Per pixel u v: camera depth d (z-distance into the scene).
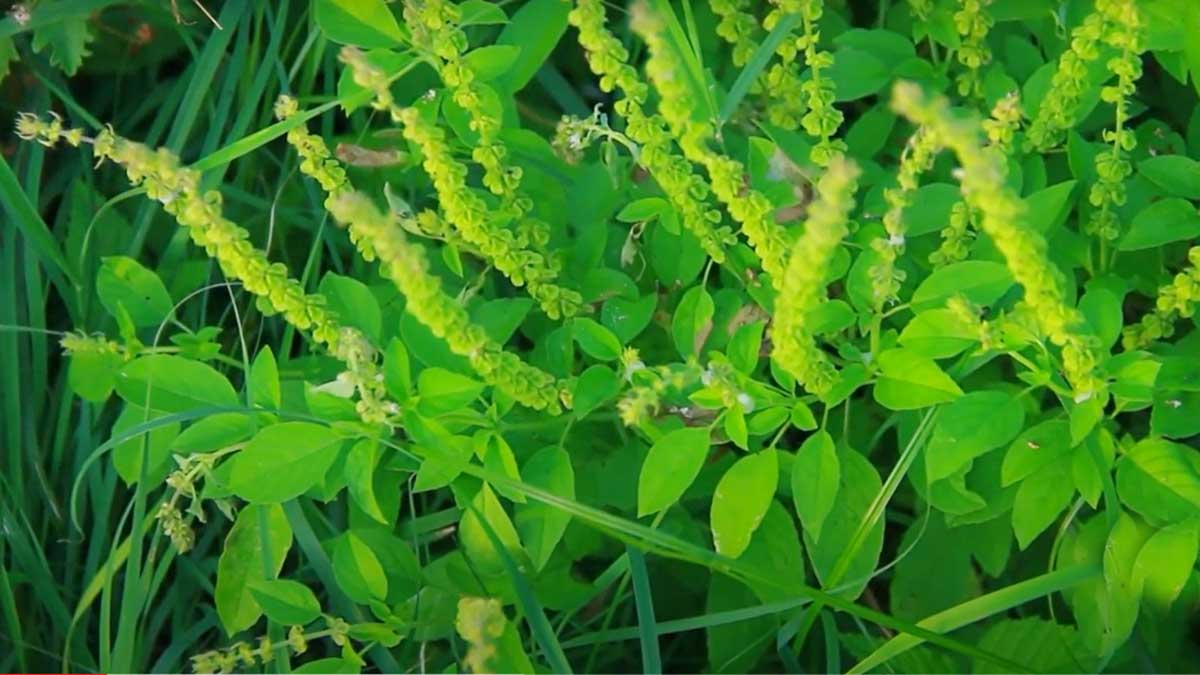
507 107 0.97
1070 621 0.98
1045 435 0.90
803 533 0.93
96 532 1.00
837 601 0.91
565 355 0.93
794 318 0.85
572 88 1.05
